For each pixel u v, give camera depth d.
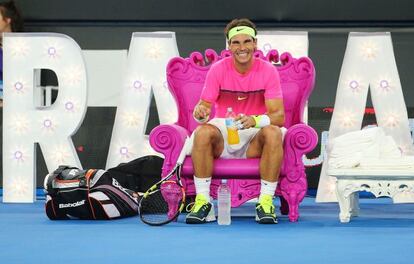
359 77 20.45
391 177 15.09
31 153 21.25
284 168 15.87
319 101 25.08
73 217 16.19
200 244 11.81
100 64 24.83
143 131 20.86
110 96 24.80
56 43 21.20
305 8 25.56
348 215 15.45
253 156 15.73
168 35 20.84
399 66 25.22
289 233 13.43
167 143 16.03
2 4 24.16
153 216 15.82
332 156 15.91
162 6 26.02
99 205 15.77
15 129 21.31
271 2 25.73
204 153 15.22
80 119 21.16
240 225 14.88
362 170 15.21
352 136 15.91
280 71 17.31
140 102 20.91
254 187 16.39
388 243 12.02
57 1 25.69
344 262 9.92
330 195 20.48
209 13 25.91
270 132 15.16
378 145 15.80
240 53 15.58
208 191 15.49
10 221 15.85
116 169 19.83
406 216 17.12
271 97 15.74
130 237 12.80
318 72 25.33
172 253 10.77
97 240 12.38
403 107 20.34
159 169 19.88
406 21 25.31
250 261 9.98
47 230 13.98
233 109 16.08
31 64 21.27
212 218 15.70
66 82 21.22
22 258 10.27
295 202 15.80
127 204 16.44
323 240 12.37
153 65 20.89
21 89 21.31
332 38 25.47
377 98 20.44
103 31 25.81
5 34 21.31
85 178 15.97
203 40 25.78
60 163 21.25
